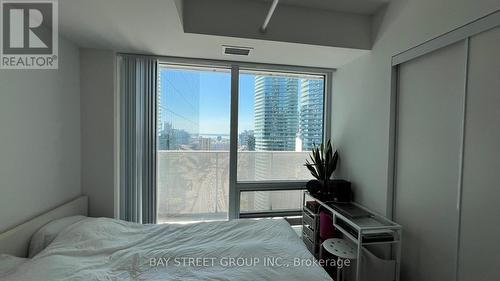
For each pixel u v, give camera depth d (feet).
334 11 7.87
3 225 5.25
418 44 6.25
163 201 9.73
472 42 5.05
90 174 8.40
